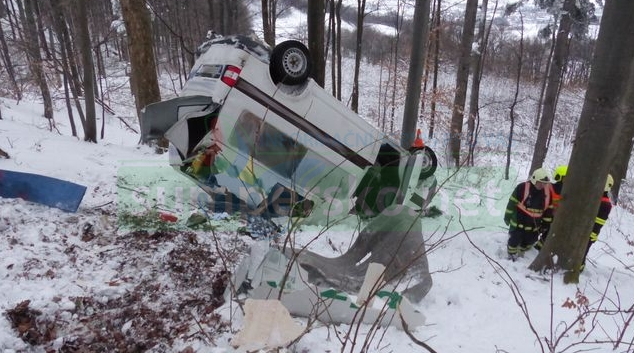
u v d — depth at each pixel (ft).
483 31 52.80
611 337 11.79
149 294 11.87
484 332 11.41
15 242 13.37
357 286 12.74
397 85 61.16
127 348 9.93
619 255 23.98
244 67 16.02
